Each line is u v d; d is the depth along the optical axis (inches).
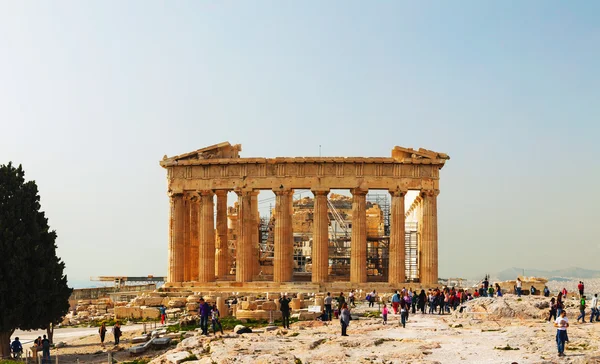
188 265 3981.3
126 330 2844.5
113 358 2217.0
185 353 1941.4
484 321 2405.3
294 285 3663.9
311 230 4970.5
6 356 2437.3
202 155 3895.2
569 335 1948.8
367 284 3661.4
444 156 3754.9
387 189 3754.9
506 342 1876.2
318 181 3759.8
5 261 2566.4
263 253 4783.5
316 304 3009.4
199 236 3912.4
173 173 3890.3
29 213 2689.5
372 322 2486.5
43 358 2290.8
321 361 1680.6
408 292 3026.6
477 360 1642.5
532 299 2706.7
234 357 1752.0
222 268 4013.3
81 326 3208.7
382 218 5044.3
